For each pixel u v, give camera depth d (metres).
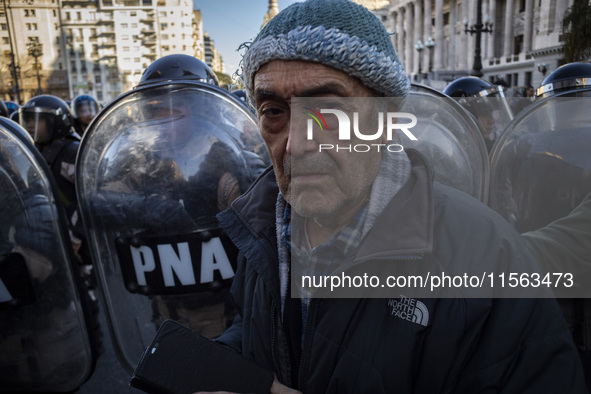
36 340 2.09
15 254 1.99
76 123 5.03
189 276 1.86
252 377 0.93
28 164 1.96
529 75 39.38
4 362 2.11
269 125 0.78
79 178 1.90
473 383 0.74
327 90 0.70
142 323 1.96
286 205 0.96
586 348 0.92
